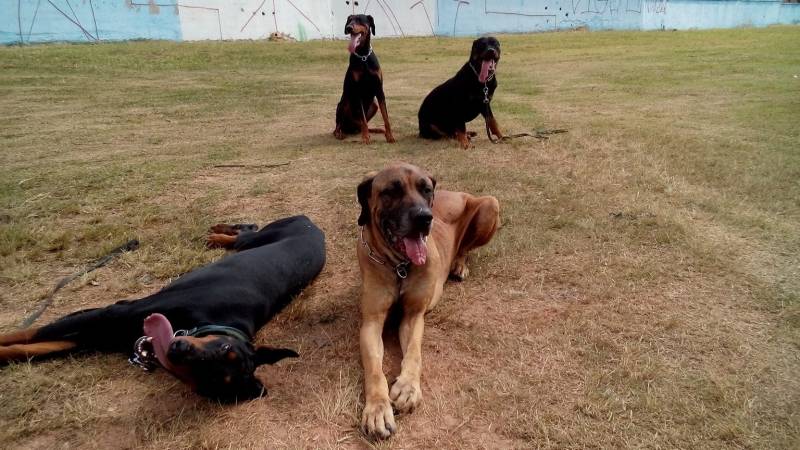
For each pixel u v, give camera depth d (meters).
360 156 3.46
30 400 1.34
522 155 3.41
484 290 1.92
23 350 1.46
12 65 7.10
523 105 5.11
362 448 1.24
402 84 6.98
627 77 6.77
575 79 6.82
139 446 1.22
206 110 5.05
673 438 1.23
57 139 3.86
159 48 9.09
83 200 2.63
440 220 1.97
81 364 1.49
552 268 2.04
